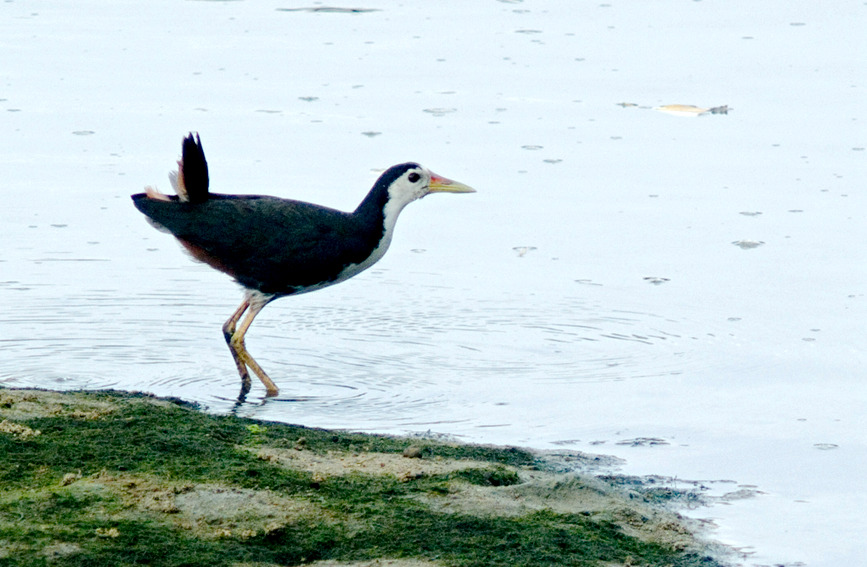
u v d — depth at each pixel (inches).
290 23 1127.0
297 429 407.2
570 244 646.5
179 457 358.9
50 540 298.0
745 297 572.7
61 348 501.7
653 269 610.9
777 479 389.4
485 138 815.7
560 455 405.7
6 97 885.8
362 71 973.8
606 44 1049.5
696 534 344.5
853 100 890.7
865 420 439.5
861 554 335.0
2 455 347.3
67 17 1133.7
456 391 467.8
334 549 310.3
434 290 587.8
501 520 334.0
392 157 767.1
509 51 1030.4
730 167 762.8
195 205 474.6
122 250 634.2
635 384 475.8
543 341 523.8
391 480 359.3
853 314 549.0
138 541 302.0
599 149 799.1
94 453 355.6
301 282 486.0
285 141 797.2
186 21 1127.6
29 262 610.9
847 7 1158.3
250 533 311.6
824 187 724.0
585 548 322.7
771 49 1022.4
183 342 516.4
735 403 456.8
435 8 1182.9
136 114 853.8
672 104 890.7
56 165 755.4
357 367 491.5
